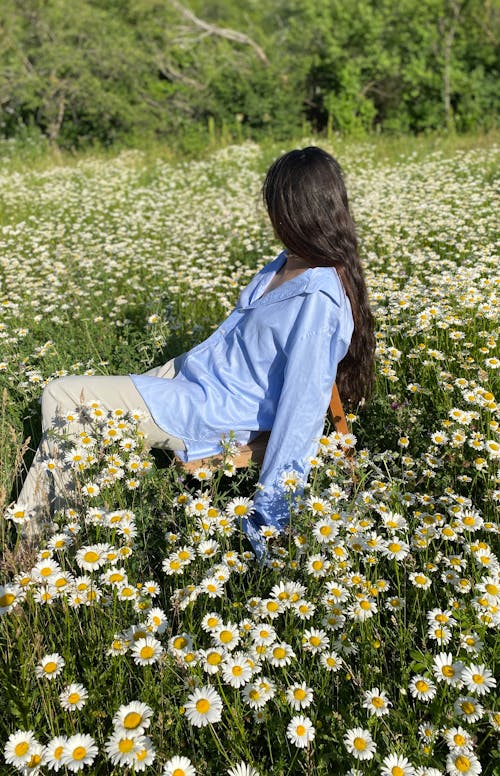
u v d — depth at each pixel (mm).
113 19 15000
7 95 14039
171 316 4523
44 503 2447
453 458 2646
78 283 5262
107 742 1599
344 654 1933
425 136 13133
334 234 2385
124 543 2260
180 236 6434
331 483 2309
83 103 13789
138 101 14281
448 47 13359
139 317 4711
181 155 12477
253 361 2469
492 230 5438
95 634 1971
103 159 12469
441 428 2955
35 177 10320
